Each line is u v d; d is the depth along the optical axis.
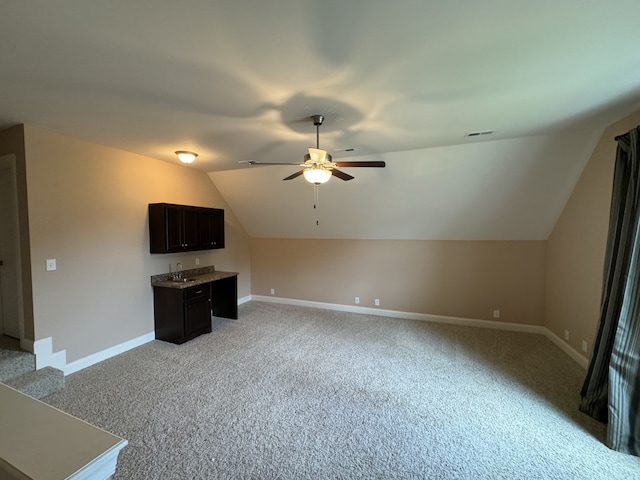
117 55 1.66
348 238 5.40
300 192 4.77
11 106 2.36
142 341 3.90
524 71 1.84
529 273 4.33
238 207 5.55
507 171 3.54
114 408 2.49
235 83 1.98
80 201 3.20
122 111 2.45
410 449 2.04
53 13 1.31
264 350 3.71
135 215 3.81
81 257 3.21
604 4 1.27
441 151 3.54
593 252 3.06
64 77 1.91
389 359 3.46
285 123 2.71
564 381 2.94
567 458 1.96
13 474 0.73
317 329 4.48
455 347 3.80
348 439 2.14
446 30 1.44
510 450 2.03
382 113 2.48
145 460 1.93
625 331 2.04
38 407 0.97
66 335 3.07
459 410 2.48
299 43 1.55
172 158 4.07
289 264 5.93
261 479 1.80
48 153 2.92
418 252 4.94
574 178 3.37
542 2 1.26
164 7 1.28
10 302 3.17
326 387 2.84
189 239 4.31
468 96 2.17
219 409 2.49
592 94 2.16
